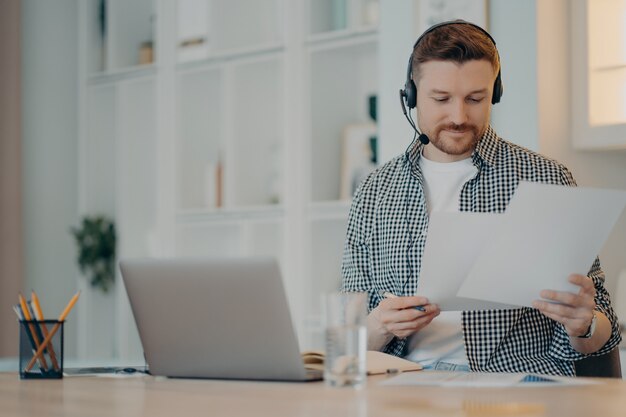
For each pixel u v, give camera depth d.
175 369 1.89
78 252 5.59
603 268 3.57
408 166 2.44
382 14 3.82
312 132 4.61
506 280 1.93
